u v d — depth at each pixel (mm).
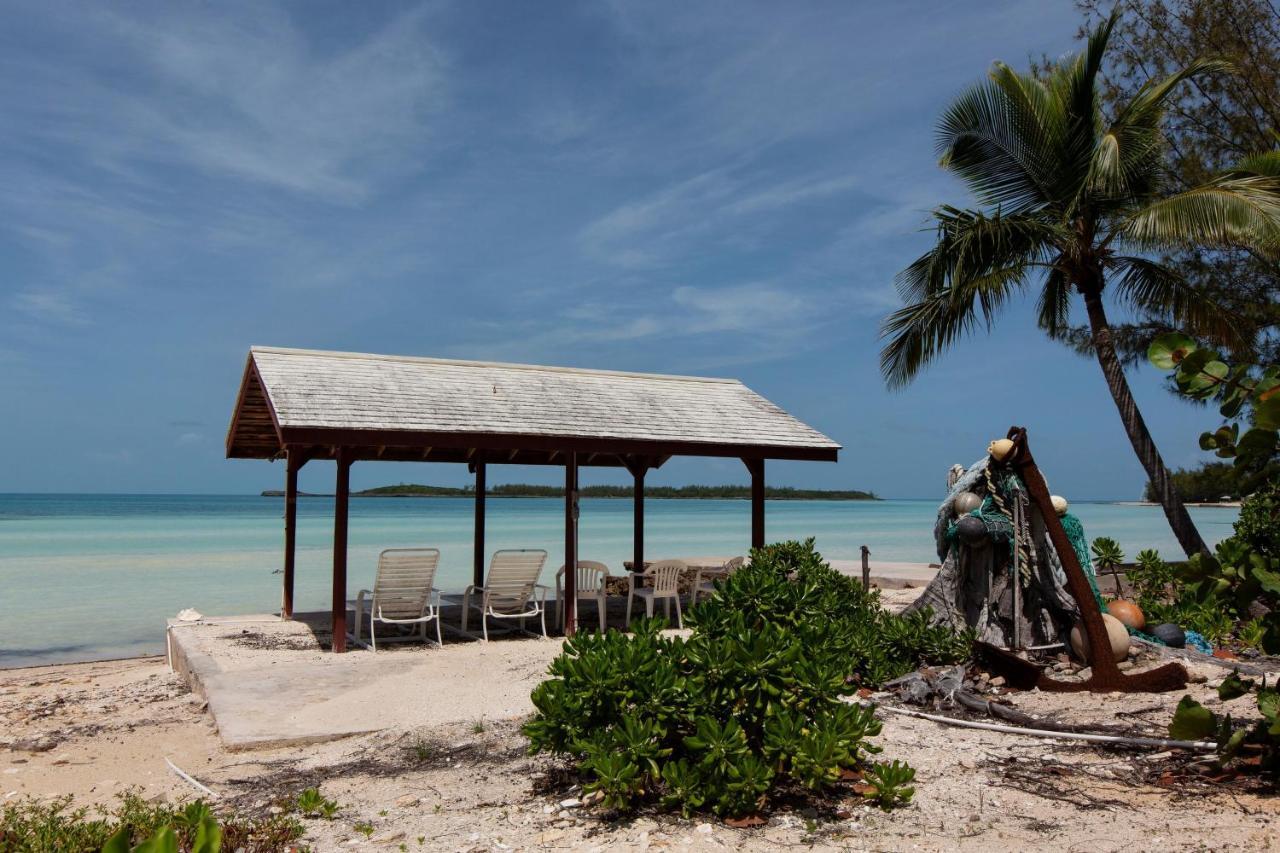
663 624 5613
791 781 5145
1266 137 15906
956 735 6227
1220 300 15867
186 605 17094
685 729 5051
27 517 57719
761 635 5020
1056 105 14188
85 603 17344
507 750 6340
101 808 5207
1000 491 8289
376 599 11148
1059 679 7727
